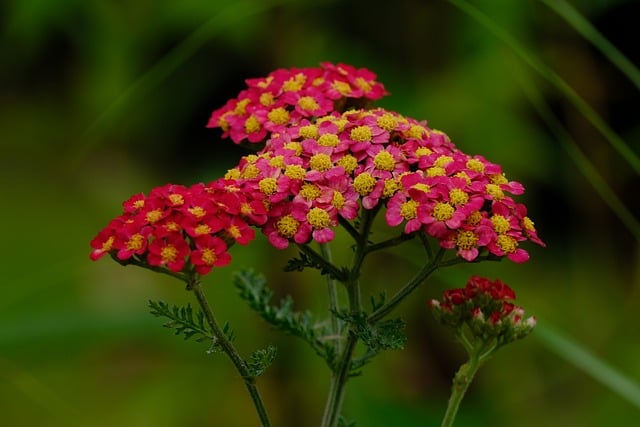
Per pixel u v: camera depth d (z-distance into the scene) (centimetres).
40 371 67
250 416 71
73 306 71
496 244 51
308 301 70
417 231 52
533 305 75
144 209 51
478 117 74
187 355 71
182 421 71
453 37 75
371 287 73
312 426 70
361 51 75
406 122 54
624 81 76
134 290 74
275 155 53
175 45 76
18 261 76
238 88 76
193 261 50
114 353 71
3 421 71
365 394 71
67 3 76
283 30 73
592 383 73
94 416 70
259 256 70
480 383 75
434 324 75
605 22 76
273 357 52
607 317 76
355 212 52
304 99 56
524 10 74
